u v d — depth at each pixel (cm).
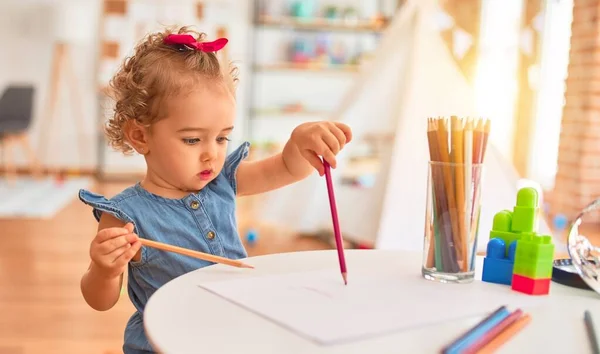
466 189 72
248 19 534
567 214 361
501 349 52
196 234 90
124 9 515
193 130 84
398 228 245
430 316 59
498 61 384
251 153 509
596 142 351
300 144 82
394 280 72
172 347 49
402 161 246
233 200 97
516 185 248
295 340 52
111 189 451
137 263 86
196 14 525
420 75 252
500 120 394
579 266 71
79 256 263
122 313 194
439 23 263
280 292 65
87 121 527
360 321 56
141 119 86
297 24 532
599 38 344
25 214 348
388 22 536
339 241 71
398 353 50
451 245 72
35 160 493
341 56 544
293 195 292
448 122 73
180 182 88
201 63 86
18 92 470
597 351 51
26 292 212
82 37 508
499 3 380
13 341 169
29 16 514
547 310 63
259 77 546
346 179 332
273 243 290
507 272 73
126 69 92
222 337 52
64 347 167
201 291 65
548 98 394
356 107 270
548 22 389
